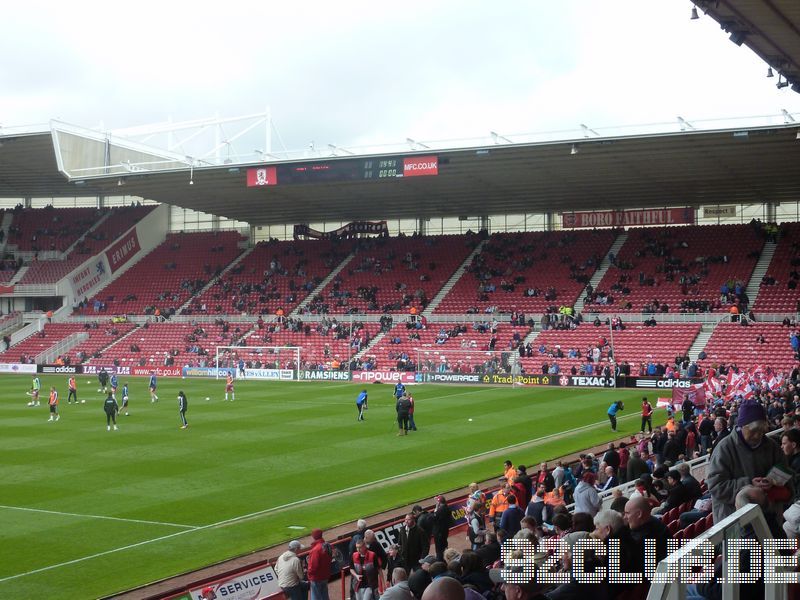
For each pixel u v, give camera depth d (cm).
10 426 4166
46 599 1703
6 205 9631
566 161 5850
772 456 764
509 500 1775
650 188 6825
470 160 5862
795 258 6900
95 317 8244
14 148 6869
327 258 8525
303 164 5916
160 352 7588
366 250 8506
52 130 6334
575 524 983
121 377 7119
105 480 2873
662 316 6675
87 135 6625
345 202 7744
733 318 6444
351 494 2664
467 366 6456
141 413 4675
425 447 3556
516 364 6325
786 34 3052
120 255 8906
